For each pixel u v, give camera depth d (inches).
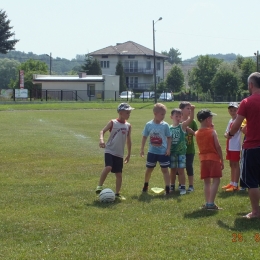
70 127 976.9
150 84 3853.3
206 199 375.9
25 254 307.7
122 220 354.0
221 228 339.9
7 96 2383.1
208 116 380.8
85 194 411.8
